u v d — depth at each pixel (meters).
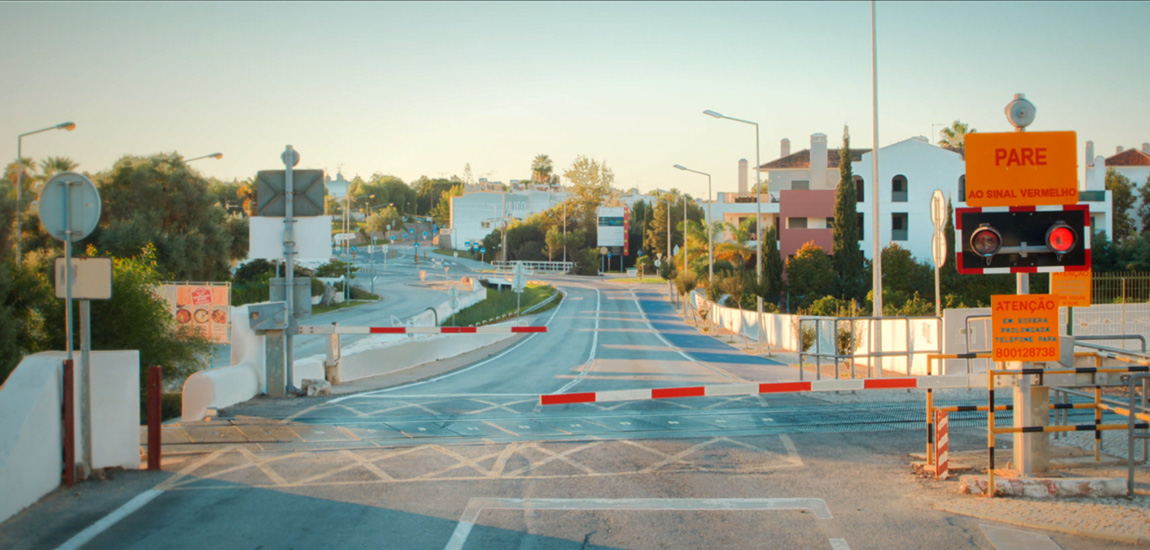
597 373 21.64
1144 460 8.76
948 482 8.34
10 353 16.16
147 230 40.75
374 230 155.00
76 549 6.32
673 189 151.62
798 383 8.99
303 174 14.70
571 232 109.56
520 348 32.78
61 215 7.97
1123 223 66.69
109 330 17.47
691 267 64.69
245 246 51.03
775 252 49.41
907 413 12.69
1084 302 9.60
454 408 13.70
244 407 13.34
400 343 23.61
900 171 56.50
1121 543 6.36
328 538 6.68
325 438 10.87
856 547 6.39
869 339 18.48
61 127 31.52
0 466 6.87
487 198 134.75
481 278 83.88
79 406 8.26
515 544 6.55
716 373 21.08
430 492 8.15
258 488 8.22
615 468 9.19
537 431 11.51
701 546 6.47
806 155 72.94
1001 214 7.52
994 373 7.83
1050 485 7.58
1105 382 8.06
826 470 8.99
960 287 43.78
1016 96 7.66
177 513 7.32
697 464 9.36
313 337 39.34
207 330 33.69
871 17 20.73
